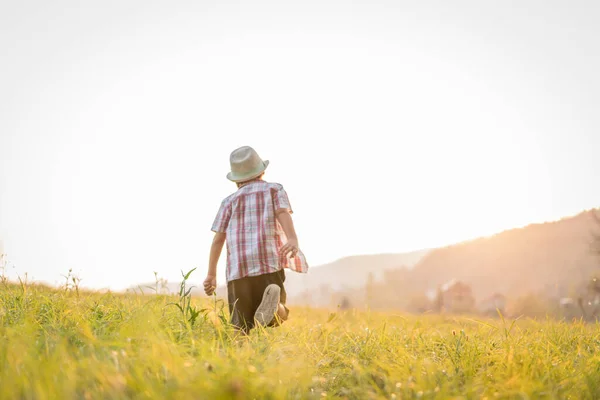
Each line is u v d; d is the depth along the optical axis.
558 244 156.25
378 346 4.04
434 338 4.51
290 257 4.71
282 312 4.59
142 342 2.95
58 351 2.48
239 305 4.73
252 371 2.55
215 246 5.06
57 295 4.93
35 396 2.00
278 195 4.97
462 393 2.78
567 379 3.09
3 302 4.28
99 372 2.28
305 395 2.65
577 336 4.70
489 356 3.72
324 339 4.31
